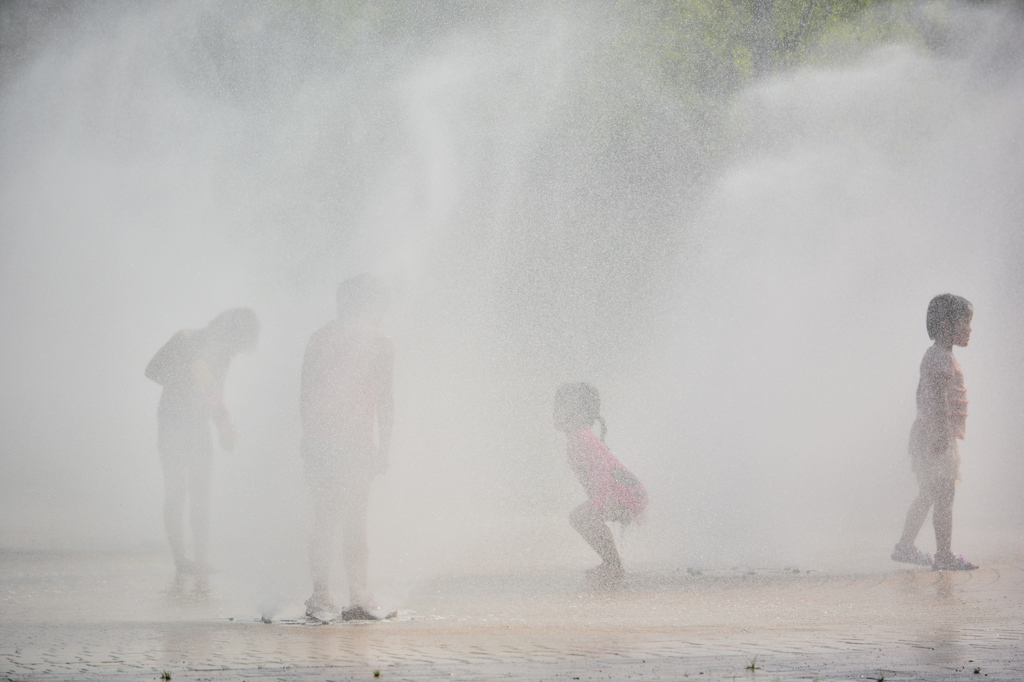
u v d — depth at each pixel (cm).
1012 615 1148
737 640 984
